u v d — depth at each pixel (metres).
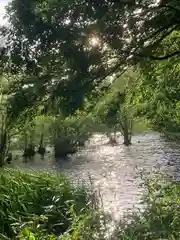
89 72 5.80
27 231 5.47
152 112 11.96
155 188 7.29
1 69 6.21
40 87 5.81
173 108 12.28
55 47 5.45
